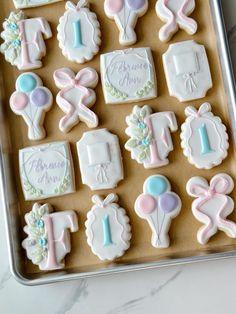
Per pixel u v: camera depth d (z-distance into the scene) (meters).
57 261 0.50
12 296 0.52
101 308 0.51
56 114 0.53
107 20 0.54
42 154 0.52
